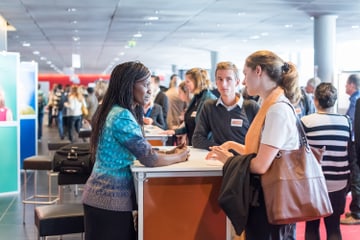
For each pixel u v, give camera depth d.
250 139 2.32
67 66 29.39
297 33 14.50
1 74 6.26
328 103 3.35
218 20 11.77
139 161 2.42
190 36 15.19
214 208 2.54
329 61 11.46
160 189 2.48
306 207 2.13
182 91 5.53
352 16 11.39
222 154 2.42
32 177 7.75
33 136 8.55
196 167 2.47
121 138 2.35
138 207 2.46
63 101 14.09
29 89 8.49
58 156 3.84
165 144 4.95
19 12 10.23
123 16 11.00
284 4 9.59
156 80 7.57
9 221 5.11
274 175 2.13
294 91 2.29
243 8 10.01
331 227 3.39
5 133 6.35
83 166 3.78
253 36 15.27
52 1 9.05
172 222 2.51
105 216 2.40
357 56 17.61
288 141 2.19
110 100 2.44
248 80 2.32
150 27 12.99
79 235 4.49
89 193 2.44
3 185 6.37
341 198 3.31
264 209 2.22
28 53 20.81
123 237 2.43
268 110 2.21
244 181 2.19
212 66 20.38
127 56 22.72
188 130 4.43
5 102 6.32
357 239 4.38
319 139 3.25
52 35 14.48
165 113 6.91
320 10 10.45
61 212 3.06
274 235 2.24
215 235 2.56
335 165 3.26
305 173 2.15
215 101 3.35
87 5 9.52
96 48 18.83
